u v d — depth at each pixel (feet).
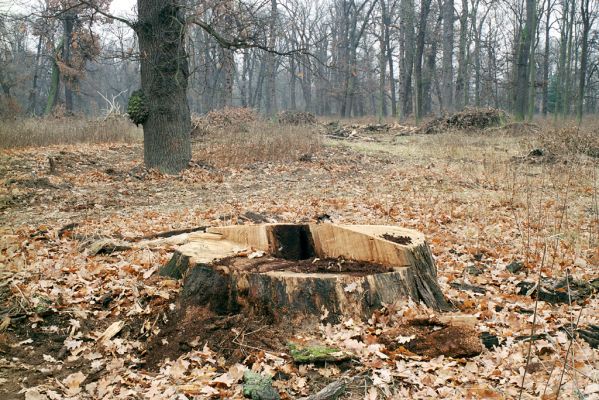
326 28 168.35
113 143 65.46
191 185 40.75
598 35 134.51
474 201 32.01
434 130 77.15
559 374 11.70
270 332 13.42
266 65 147.54
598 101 184.85
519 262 20.12
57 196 35.24
